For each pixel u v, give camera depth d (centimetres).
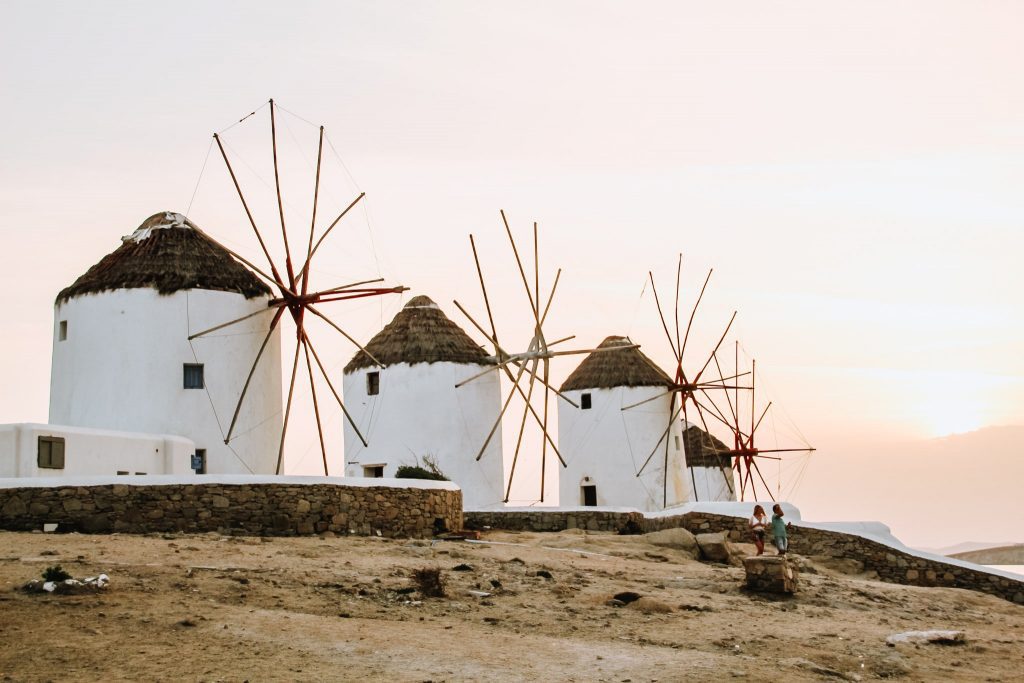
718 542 2447
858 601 1966
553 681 1202
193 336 2933
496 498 3797
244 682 1111
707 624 1600
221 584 1553
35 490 2011
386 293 2945
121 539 1923
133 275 2983
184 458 2820
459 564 1923
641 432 4397
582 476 4434
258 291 3139
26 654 1157
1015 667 1506
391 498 2391
